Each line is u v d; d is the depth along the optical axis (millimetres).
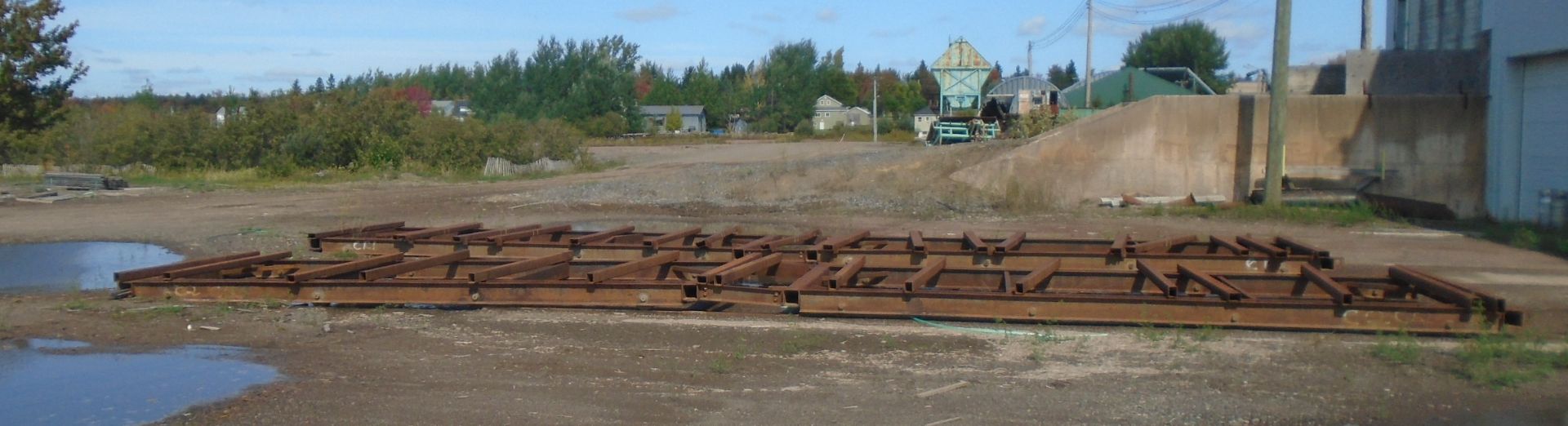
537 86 87125
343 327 9312
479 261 12023
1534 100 18625
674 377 7523
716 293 9938
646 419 6488
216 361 8086
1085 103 45969
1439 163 20422
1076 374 7551
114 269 13914
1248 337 8711
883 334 8867
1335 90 27406
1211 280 9969
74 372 7734
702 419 6488
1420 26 25375
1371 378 7375
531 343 8664
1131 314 9102
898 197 21609
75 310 10039
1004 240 13773
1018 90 53781
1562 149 17672
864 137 81312
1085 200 21391
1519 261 13656
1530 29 18250
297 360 8086
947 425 6344
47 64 33562
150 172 36062
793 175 23844
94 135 37438
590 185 26812
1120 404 6758
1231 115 21094
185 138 37188
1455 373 7492
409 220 20547
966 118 42125
